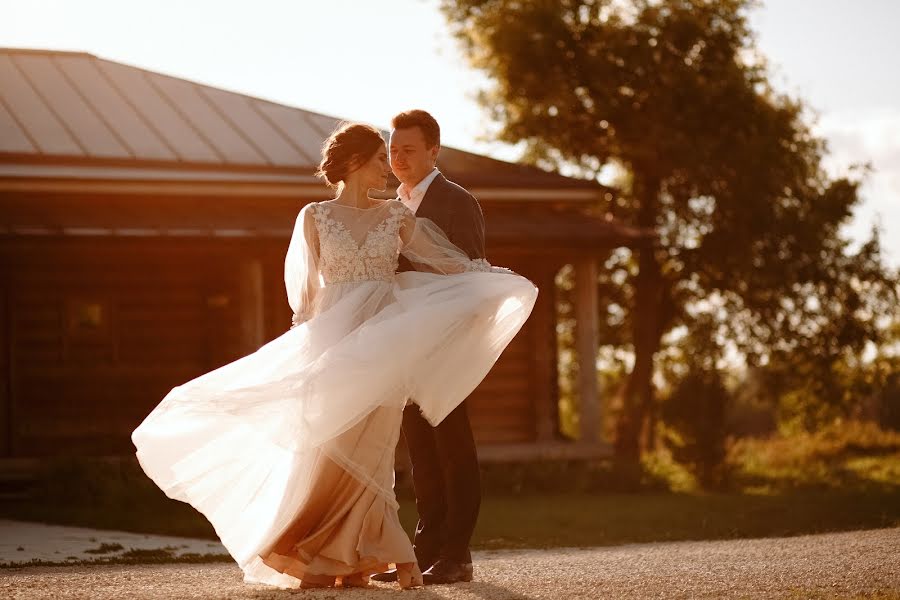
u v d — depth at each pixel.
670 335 26.27
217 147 19.67
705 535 11.06
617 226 19.91
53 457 16.61
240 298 18.14
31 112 19.86
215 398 5.70
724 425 17.97
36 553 9.18
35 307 18.67
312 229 6.18
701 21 23.39
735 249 23.45
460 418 6.12
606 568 6.73
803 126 24.52
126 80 22.06
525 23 23.25
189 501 5.89
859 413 32.28
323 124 21.66
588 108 23.50
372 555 5.64
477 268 6.18
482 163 21.11
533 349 20.52
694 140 22.98
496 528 11.77
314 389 5.63
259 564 5.84
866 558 6.74
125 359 19.03
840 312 24.94
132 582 6.27
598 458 18.92
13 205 17.97
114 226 17.31
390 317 5.93
